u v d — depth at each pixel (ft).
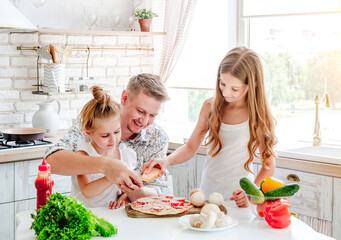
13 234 10.13
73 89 12.37
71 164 6.07
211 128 7.80
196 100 13.96
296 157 9.30
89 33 12.65
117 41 13.83
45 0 11.58
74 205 5.01
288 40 11.41
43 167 5.75
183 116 14.48
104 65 13.65
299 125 11.35
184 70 13.71
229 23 12.35
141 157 7.34
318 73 10.94
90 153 6.64
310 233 5.30
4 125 11.89
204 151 10.60
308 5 10.35
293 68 11.36
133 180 6.12
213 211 5.59
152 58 14.64
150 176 6.48
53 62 11.84
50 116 11.52
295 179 9.29
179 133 12.76
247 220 5.74
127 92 6.80
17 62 11.93
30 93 12.21
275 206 5.42
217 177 7.83
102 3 13.61
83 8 13.21
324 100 10.25
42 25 12.46
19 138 10.43
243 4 11.62
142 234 5.23
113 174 5.86
